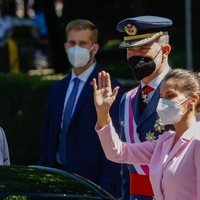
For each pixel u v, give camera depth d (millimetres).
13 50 30391
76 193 7594
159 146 8852
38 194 7398
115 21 39469
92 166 11727
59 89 12086
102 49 34500
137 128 10016
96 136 11727
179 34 34969
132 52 10062
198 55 20656
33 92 18500
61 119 11984
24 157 18953
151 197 9867
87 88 11867
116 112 11445
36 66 32344
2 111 19281
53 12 27188
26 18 44625
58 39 27266
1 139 10211
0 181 7668
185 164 8422
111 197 7770
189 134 8555
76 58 11781
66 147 11852
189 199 8422
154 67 9977
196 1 20484
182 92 8570
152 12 37844
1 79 19141
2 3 44844
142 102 10102
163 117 8609
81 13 38625
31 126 18641
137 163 9195
